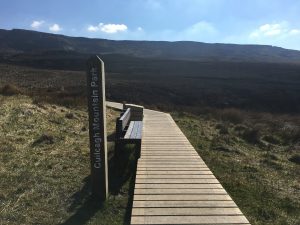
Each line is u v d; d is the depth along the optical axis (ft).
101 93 19.45
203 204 18.80
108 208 20.07
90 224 18.17
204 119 68.49
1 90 61.41
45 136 34.04
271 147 44.57
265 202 22.75
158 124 49.37
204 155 35.17
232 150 38.63
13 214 18.52
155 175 23.94
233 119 72.90
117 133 29.04
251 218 19.77
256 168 31.58
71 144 33.86
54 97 69.41
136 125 36.65
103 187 20.89
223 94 142.20
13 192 21.38
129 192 22.91
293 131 55.62
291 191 26.04
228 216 17.33
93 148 20.38
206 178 23.30
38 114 44.16
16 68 222.07
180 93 137.90
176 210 18.01
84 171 26.21
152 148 32.83
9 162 26.58
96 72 19.20
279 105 133.69
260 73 257.75
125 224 18.30
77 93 86.53
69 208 19.83
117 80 168.14
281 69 288.10
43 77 171.01
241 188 25.20
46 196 21.26
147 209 18.12
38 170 25.57
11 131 34.94
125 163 28.63
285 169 32.89
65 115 48.03
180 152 31.17
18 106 45.21
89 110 19.77
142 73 240.32
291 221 19.90
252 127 59.77
